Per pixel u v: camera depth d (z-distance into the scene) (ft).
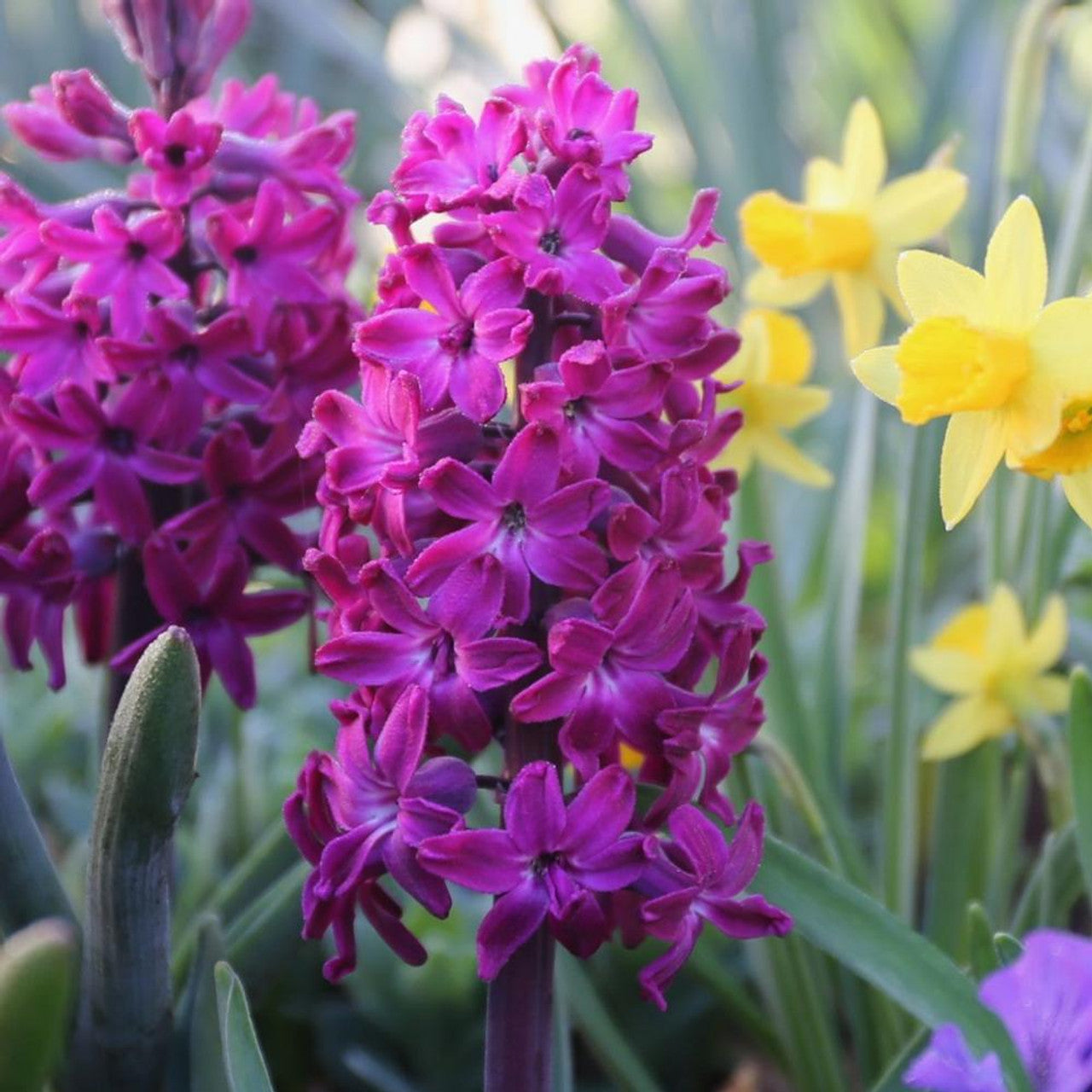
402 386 2.07
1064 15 2.68
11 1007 2.03
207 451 2.27
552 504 2.07
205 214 2.37
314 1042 2.80
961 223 4.00
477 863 2.08
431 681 2.10
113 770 2.13
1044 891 2.48
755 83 4.80
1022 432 2.23
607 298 2.08
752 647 2.19
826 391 2.61
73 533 2.35
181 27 2.36
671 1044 2.75
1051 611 2.64
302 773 2.16
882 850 2.67
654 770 2.17
